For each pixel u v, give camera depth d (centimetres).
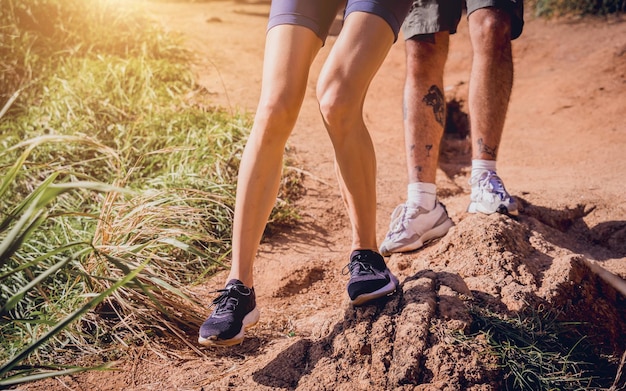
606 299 267
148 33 595
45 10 567
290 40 222
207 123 426
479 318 228
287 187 376
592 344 249
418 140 302
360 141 230
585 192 346
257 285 299
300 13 224
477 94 307
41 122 424
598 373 240
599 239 314
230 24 771
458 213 324
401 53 714
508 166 441
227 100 498
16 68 500
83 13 583
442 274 248
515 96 597
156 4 915
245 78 555
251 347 248
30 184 361
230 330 219
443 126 307
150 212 297
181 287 278
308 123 479
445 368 208
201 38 670
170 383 226
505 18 305
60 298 261
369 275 233
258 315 230
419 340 215
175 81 518
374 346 218
